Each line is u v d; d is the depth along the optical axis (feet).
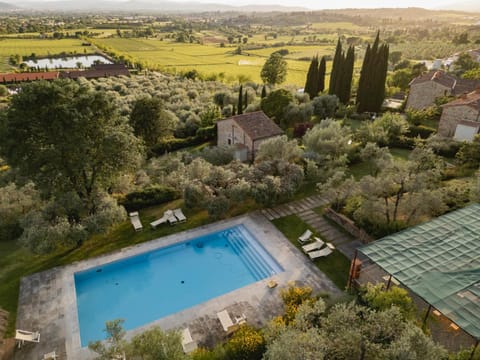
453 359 42.27
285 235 77.30
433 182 82.33
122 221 77.87
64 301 58.49
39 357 48.60
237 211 87.92
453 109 137.59
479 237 59.11
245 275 68.74
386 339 39.50
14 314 55.36
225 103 213.46
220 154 116.16
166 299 62.85
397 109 192.34
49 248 62.08
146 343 38.40
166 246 74.23
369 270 63.93
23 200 79.87
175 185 97.71
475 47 444.14
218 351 44.88
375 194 73.46
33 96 69.82
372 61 175.52
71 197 71.31
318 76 206.39
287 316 50.90
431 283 49.03
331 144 107.14
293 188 87.10
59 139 71.77
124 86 254.47
